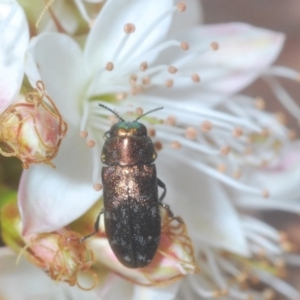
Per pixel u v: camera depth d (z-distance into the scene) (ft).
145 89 0.25
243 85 0.25
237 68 0.25
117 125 0.23
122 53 0.24
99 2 0.24
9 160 0.23
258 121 0.27
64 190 0.22
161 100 0.24
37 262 0.22
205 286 0.27
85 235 0.23
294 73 0.27
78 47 0.23
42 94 0.21
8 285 0.24
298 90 0.32
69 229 0.23
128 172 0.22
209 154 0.25
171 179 0.25
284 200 0.27
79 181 0.22
